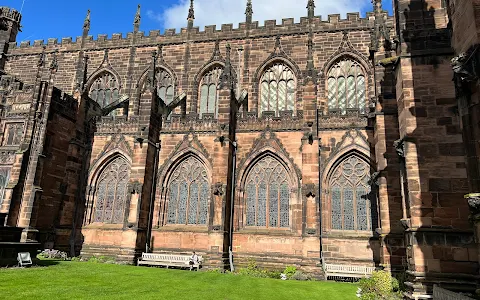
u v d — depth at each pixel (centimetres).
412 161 2212
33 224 3697
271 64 5378
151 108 4222
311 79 4038
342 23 5200
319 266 3431
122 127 4516
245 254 3844
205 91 5553
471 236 2028
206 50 5606
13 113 4078
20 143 3972
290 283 2920
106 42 6006
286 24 5400
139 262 3744
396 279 2498
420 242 2089
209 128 4256
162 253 4016
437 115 2238
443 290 1748
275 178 4056
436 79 2286
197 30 5725
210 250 3666
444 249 2048
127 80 5759
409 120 2273
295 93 5172
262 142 4119
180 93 5534
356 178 3872
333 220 3834
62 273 2703
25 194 3741
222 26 5631
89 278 2573
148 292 2194
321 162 3934
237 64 5425
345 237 3691
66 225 4222
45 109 4025
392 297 2256
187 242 4003
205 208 4116
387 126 3141
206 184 4169
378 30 3416
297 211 3841
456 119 2202
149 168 4141
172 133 4350
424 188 2158
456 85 1945
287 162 3994
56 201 4134
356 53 5047
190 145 4259
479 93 1742
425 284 2027
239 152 4162
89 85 5894
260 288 2581
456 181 2123
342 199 3859
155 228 4106
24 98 4103
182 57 5662
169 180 4291
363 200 3809
